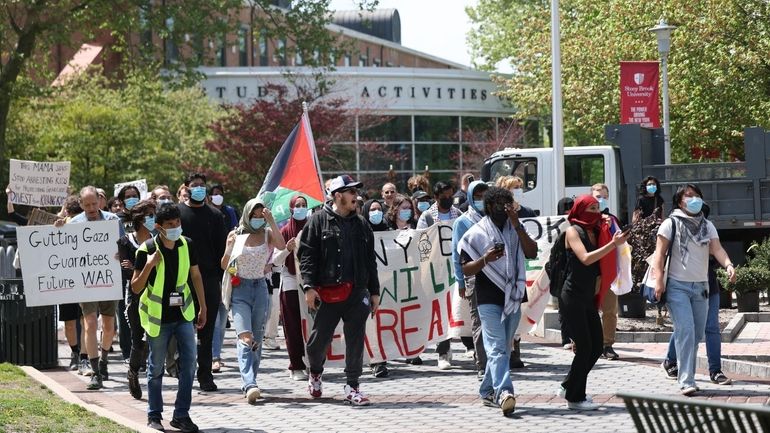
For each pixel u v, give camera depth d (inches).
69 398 437.1
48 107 1668.3
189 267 392.5
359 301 440.5
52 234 512.1
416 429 385.4
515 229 408.8
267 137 1647.4
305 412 427.5
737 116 1350.9
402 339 526.3
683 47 1360.7
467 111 2267.5
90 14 1371.8
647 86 1056.2
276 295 636.7
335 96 2059.5
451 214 562.9
